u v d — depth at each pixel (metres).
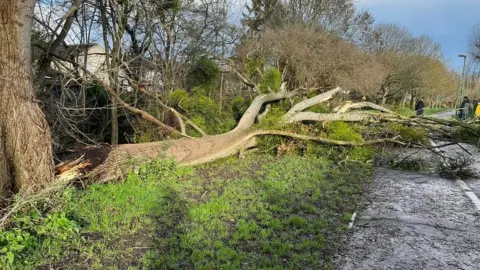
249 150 9.98
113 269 3.44
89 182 5.99
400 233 4.61
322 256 3.89
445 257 3.94
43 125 4.85
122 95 10.24
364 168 8.65
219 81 15.44
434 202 6.03
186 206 5.27
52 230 3.96
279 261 3.72
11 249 3.35
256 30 25.56
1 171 4.54
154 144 7.30
